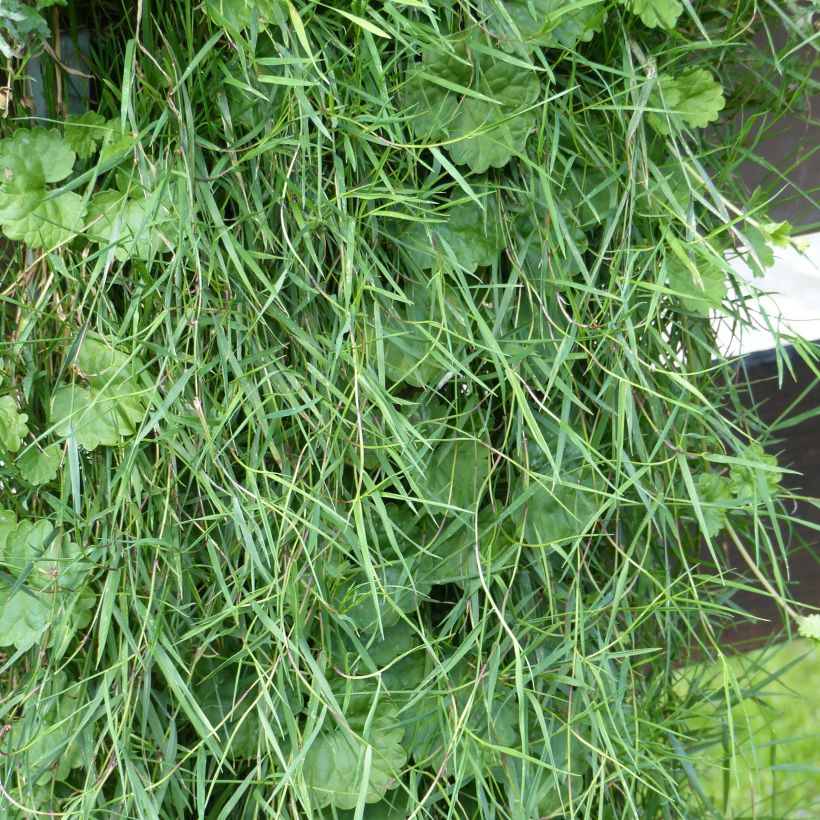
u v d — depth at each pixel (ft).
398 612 2.70
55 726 2.57
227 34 2.64
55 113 2.69
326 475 2.65
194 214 2.62
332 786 2.67
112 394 2.64
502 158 2.68
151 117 2.68
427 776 2.74
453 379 2.75
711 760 3.01
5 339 2.68
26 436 2.66
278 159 2.67
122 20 2.68
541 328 2.71
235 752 2.68
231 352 2.64
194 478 2.69
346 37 2.66
